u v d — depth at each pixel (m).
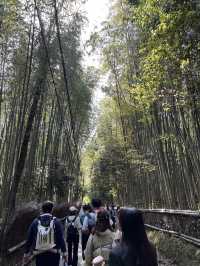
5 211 7.66
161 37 5.88
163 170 11.88
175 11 5.47
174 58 6.36
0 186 9.99
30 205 8.59
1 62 8.95
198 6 5.12
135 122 16.33
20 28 8.61
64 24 9.88
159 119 11.51
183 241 9.70
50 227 5.04
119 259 2.43
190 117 8.52
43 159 15.66
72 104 16.91
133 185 20.62
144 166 14.99
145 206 17.12
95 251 3.97
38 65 8.73
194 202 9.36
